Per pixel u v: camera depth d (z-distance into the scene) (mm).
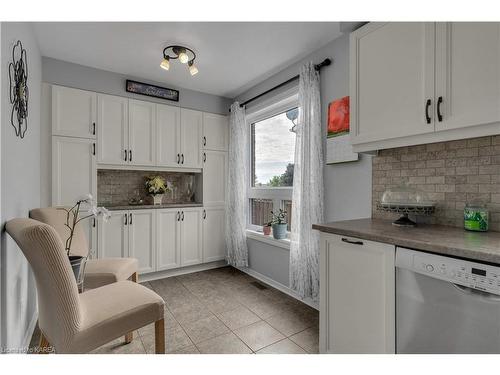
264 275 3082
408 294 1127
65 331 1087
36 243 1027
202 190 3439
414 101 1368
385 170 1825
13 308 1405
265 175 3285
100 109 2764
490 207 1337
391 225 1525
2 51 1255
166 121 3176
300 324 2074
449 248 978
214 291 2758
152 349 1753
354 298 1358
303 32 2133
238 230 3334
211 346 1780
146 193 3381
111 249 2779
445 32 1245
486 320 911
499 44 1083
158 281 3039
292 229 2488
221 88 3359
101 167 2799
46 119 2496
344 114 2078
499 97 1083
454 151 1477
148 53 2480
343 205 2127
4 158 1259
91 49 2406
